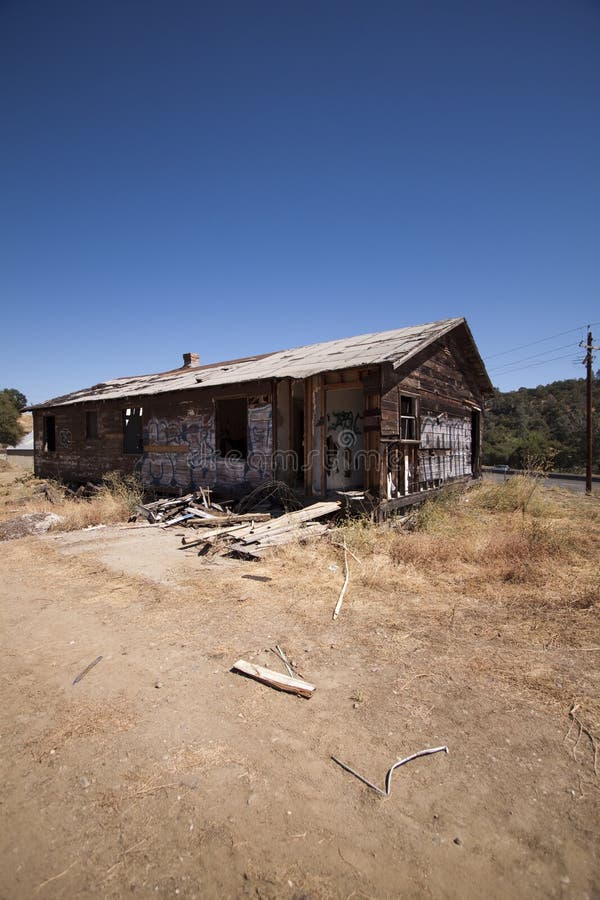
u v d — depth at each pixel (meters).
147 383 17.02
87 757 2.87
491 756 2.86
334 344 13.91
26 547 8.54
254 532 8.29
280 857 2.17
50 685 3.74
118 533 9.81
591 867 2.12
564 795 2.54
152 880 2.07
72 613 5.30
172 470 13.59
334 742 2.99
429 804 2.49
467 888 2.02
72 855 2.20
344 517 9.43
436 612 5.20
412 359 10.98
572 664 4.00
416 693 3.56
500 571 6.53
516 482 12.78
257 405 11.27
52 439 19.41
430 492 11.74
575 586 5.96
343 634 4.63
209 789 2.59
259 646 4.38
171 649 4.34
